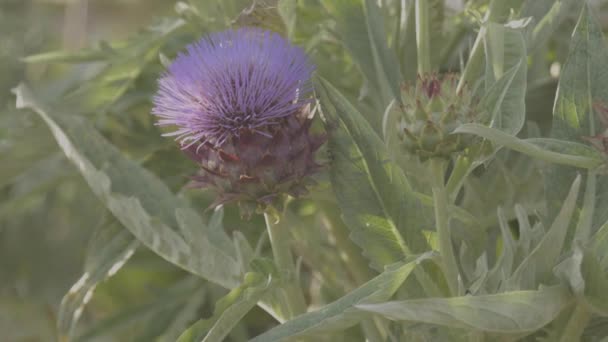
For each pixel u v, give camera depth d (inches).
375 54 23.5
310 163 20.7
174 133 20.8
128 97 30.8
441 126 19.4
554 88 28.7
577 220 20.7
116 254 26.7
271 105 20.3
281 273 20.9
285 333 18.7
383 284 18.7
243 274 22.0
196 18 27.8
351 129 20.7
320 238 29.6
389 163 20.5
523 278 19.0
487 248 24.5
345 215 20.7
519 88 20.6
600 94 20.8
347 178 20.8
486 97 20.5
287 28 22.6
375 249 20.8
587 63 20.9
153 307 30.9
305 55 20.9
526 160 25.4
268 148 20.3
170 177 29.6
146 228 22.9
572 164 19.1
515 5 24.1
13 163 30.7
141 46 28.1
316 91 20.9
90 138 25.4
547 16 22.3
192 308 30.7
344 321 18.5
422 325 19.9
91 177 24.1
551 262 19.1
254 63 20.4
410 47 25.7
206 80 20.4
